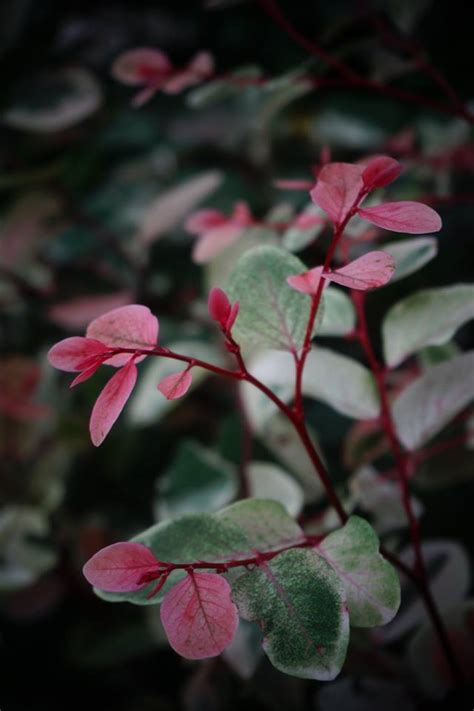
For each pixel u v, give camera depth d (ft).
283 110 3.13
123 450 3.00
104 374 2.77
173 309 2.96
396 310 1.69
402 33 2.30
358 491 1.93
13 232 3.06
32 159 3.27
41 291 3.14
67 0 3.37
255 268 1.49
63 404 2.94
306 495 2.17
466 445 1.94
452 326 1.66
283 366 1.76
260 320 1.47
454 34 2.79
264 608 1.34
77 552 2.95
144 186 3.45
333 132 3.07
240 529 1.43
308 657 1.31
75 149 3.34
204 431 3.06
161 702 2.81
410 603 1.87
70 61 3.29
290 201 3.10
